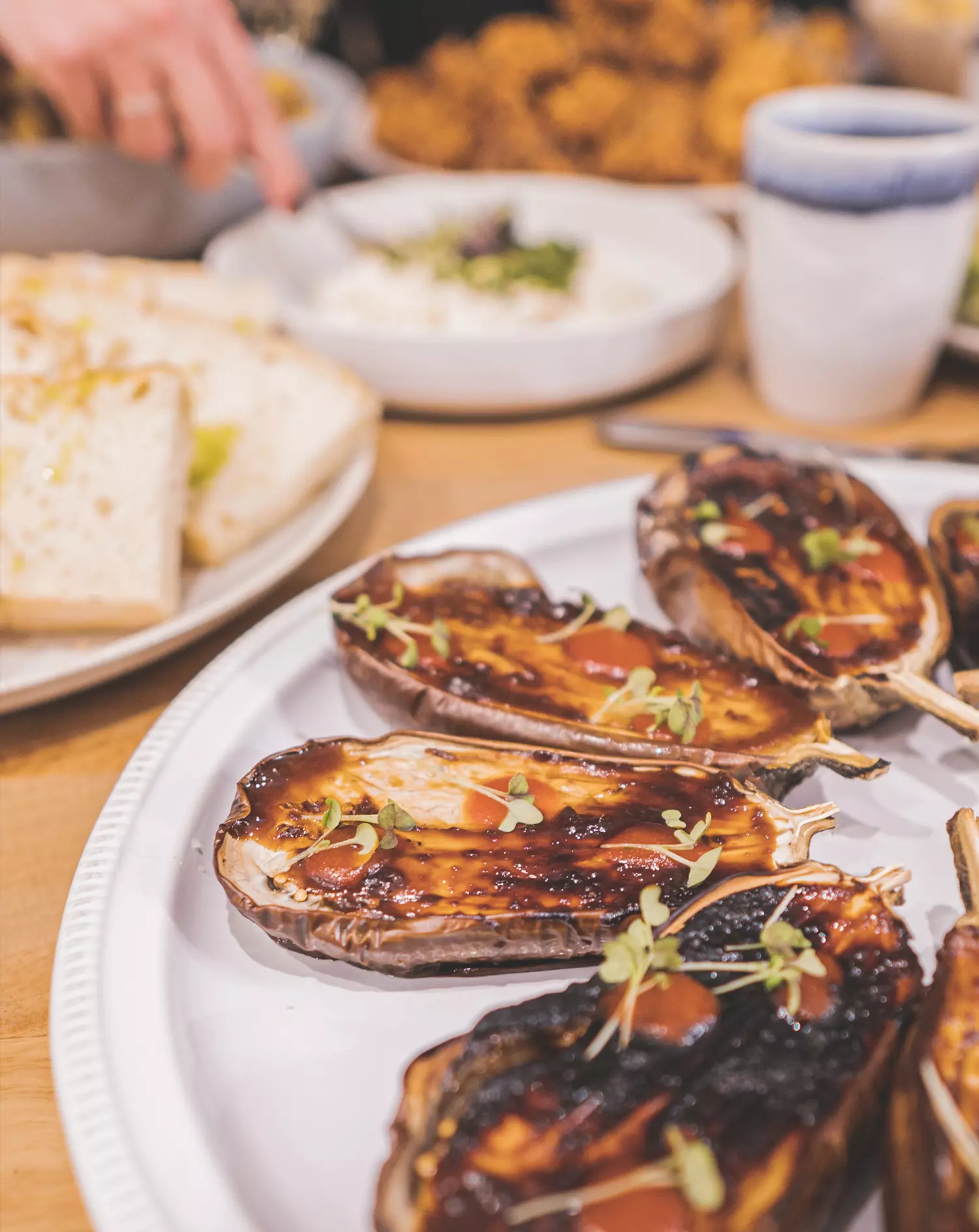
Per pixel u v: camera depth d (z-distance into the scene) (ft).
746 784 1.16
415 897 1.10
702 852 1.12
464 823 1.15
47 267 1.94
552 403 1.87
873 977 1.01
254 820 1.14
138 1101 1.00
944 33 2.52
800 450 1.48
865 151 1.63
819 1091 0.96
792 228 1.72
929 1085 0.94
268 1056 1.06
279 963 1.11
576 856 1.12
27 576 1.42
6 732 1.37
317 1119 1.03
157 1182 0.96
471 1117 0.95
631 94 2.55
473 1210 0.92
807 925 1.04
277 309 1.90
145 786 1.20
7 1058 1.09
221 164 2.06
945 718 1.23
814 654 1.29
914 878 1.17
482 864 1.12
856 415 1.85
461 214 2.27
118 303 1.80
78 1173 0.95
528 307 1.98
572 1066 0.97
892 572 1.36
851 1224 0.97
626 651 1.31
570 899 1.09
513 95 2.56
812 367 1.82
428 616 1.34
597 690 1.27
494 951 1.08
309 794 1.16
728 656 1.32
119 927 1.10
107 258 2.15
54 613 1.42
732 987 1.01
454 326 1.97
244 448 1.64
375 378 1.85
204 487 1.57
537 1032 0.98
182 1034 1.06
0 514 1.44
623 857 1.12
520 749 1.19
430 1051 0.99
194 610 1.43
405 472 1.80
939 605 1.33
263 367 1.75
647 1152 0.94
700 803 1.15
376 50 3.67
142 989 1.06
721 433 1.78
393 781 1.17
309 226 2.22
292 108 2.41
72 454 1.46
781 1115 0.95
